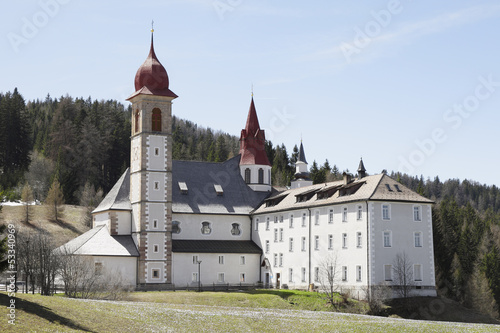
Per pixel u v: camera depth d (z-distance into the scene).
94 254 91.31
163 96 98.62
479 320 79.75
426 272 83.56
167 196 97.88
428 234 84.56
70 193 158.50
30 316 39.28
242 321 51.97
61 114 183.75
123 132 178.88
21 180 159.50
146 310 51.72
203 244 102.50
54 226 136.00
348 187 86.56
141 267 94.62
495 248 127.88
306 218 93.38
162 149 98.31
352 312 76.25
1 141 161.62
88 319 43.12
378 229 81.19
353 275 82.69
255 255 104.50
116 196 99.88
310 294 83.19
